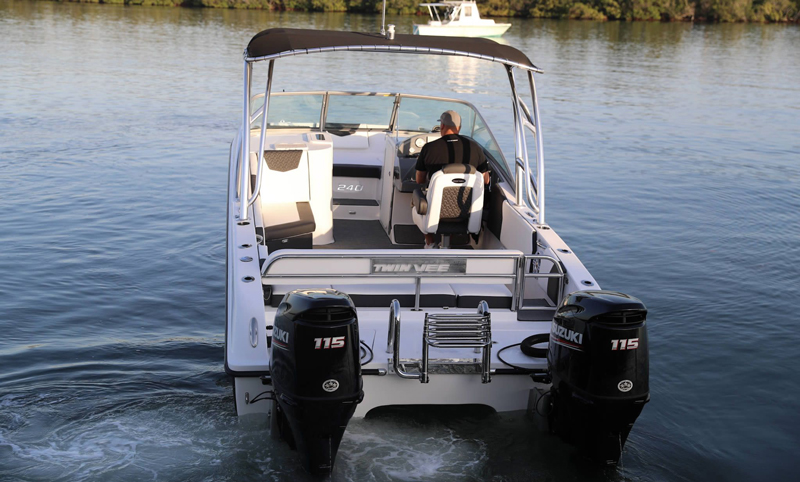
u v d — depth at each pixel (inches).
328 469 118.1
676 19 1847.9
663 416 161.3
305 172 197.0
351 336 112.4
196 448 130.0
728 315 220.7
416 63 968.9
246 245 152.6
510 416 135.2
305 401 111.7
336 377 111.7
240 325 129.5
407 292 146.2
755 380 180.5
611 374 115.6
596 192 374.3
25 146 421.1
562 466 124.9
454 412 137.8
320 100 247.6
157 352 183.2
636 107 678.5
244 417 131.0
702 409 165.5
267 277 133.9
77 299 216.8
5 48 903.7
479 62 1010.1
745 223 324.5
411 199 208.4
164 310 212.1
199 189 348.5
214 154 422.0
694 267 264.4
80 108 546.0
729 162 460.1
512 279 143.0
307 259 133.6
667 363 188.7
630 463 139.5
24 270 237.5
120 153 414.9
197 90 654.5
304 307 110.6
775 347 199.3
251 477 120.0
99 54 888.9
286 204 194.2
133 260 252.4
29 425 140.9
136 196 332.8
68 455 128.9
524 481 121.3
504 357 131.3
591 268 261.9
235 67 822.5
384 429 132.1
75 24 1264.8
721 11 1844.2
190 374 170.2
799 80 914.7
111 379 165.8
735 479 137.9
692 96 760.3
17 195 325.7
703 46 1320.1
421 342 135.0
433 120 249.3
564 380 120.0
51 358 176.6
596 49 1210.6
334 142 244.7
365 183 232.1
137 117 523.5
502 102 665.6
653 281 249.6
